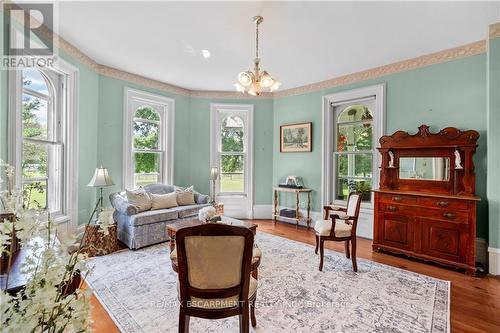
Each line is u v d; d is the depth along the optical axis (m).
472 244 2.81
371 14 2.63
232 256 1.48
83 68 3.67
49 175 3.24
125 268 2.89
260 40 3.22
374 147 4.16
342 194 4.64
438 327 1.89
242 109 5.55
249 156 5.56
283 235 4.33
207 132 5.50
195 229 1.45
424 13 2.61
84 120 3.72
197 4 2.49
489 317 2.04
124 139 4.40
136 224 3.50
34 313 0.60
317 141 4.89
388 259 3.27
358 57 3.72
